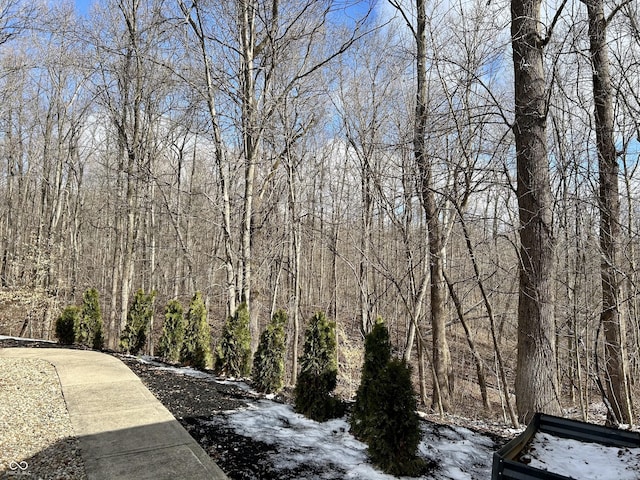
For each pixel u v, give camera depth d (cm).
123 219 1524
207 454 354
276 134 941
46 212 1689
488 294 809
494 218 654
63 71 1520
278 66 971
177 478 311
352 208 1098
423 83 759
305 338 516
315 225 1234
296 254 1173
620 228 707
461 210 689
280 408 511
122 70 1172
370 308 849
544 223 557
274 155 1042
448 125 696
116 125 1216
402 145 732
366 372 436
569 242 750
